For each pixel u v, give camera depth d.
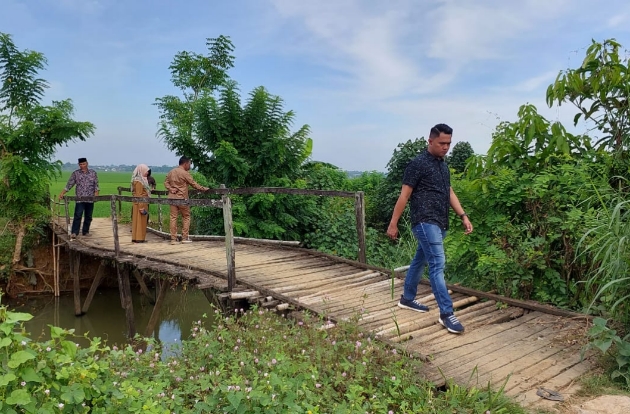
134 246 9.72
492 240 6.06
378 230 12.70
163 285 8.23
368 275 6.88
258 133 12.02
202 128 11.84
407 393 3.16
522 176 6.14
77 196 10.77
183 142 11.85
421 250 5.04
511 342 4.38
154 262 7.87
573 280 5.50
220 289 6.05
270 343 3.88
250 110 11.84
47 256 12.72
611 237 4.10
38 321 10.57
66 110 12.90
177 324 10.31
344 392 3.37
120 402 2.75
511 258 5.63
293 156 12.38
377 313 5.19
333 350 3.70
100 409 2.67
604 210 4.72
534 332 4.63
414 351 4.06
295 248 8.81
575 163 6.20
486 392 3.37
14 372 2.44
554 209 5.73
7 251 12.09
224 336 4.11
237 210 11.06
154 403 2.69
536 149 6.47
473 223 6.25
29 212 12.09
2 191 11.96
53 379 2.68
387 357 3.75
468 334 4.59
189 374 3.56
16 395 2.28
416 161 4.61
